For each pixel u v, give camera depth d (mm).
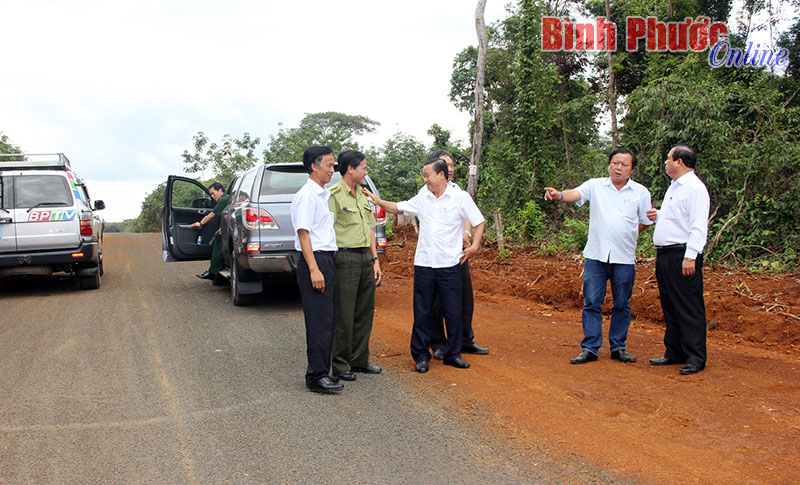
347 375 5004
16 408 4348
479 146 12492
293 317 7715
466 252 5262
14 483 3191
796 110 10430
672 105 10797
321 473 3291
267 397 4582
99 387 4840
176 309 8320
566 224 12164
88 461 3461
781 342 5953
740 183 9953
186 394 4656
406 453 3545
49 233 9453
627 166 5363
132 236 28875
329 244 4715
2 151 25453
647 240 10570
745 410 4172
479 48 12352
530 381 4887
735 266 8984
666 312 5352
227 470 3338
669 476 3217
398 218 18250
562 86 20578
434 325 5773
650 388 4684
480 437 3773
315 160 4668
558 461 3416
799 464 3328
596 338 5496
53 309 8391
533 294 8648
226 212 9086
